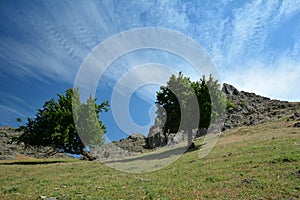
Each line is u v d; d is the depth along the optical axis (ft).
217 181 54.08
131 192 48.21
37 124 176.55
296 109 233.35
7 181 74.28
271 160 66.80
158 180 61.16
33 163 148.36
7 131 278.87
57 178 76.64
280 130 150.00
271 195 41.34
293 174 51.67
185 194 45.03
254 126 194.49
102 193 48.44
